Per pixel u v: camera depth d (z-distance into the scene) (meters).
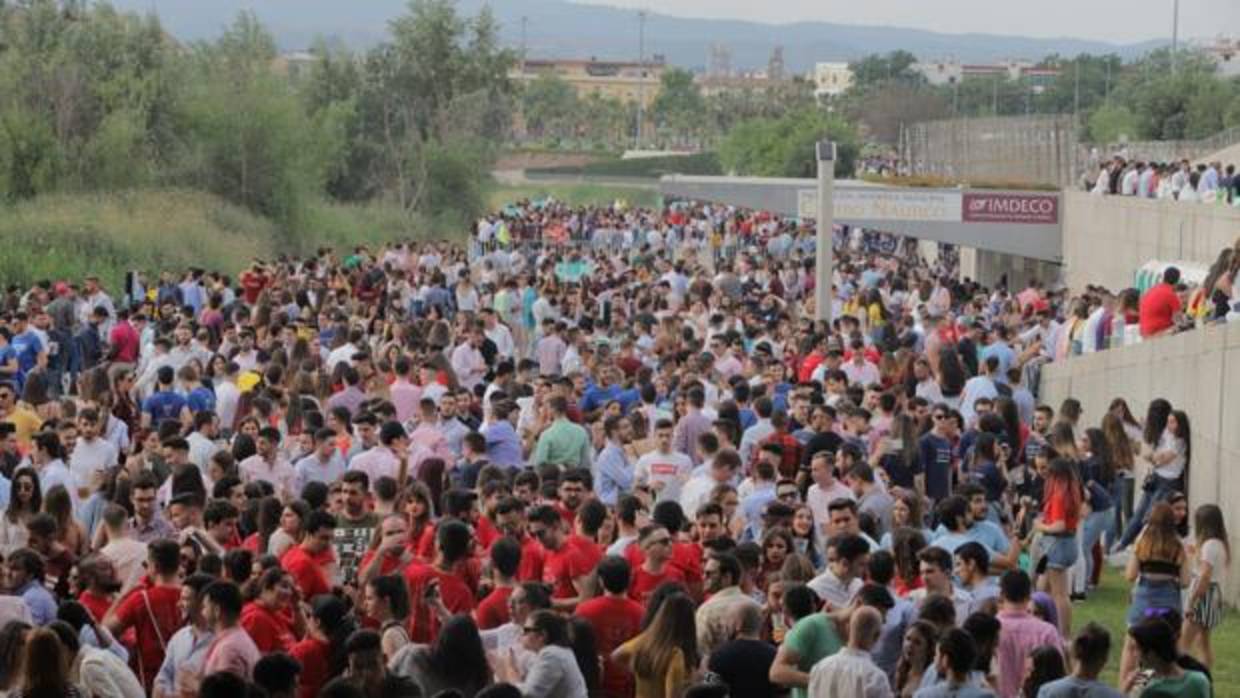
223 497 17.30
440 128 95.31
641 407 23.95
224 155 75.00
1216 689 17.84
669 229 76.25
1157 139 105.25
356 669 11.78
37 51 72.38
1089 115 139.38
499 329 31.86
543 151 173.38
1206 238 40.75
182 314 30.72
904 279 46.94
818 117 131.25
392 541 14.79
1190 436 23.81
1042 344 34.50
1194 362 23.77
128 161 70.19
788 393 24.09
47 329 32.19
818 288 38.25
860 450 19.47
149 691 14.09
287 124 76.12
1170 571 17.22
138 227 60.31
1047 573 19.19
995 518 18.66
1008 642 13.79
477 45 97.56
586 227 76.12
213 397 24.84
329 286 40.75
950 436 21.11
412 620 14.38
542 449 21.14
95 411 20.36
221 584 12.98
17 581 14.09
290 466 19.72
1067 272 53.72
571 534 16.23
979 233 54.41
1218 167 44.88
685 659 13.02
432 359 25.25
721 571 13.97
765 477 18.20
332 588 15.05
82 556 15.78
